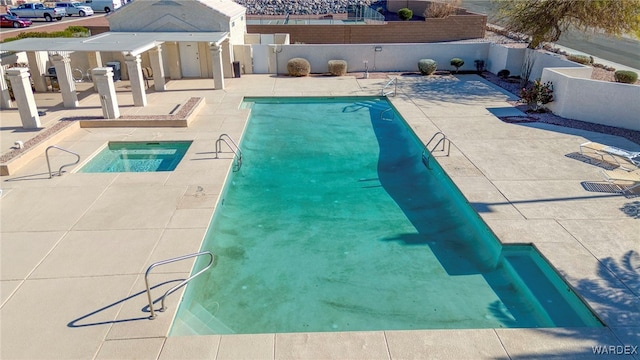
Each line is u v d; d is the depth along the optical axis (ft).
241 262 29.35
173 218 31.22
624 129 49.34
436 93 66.08
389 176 42.65
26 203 33.19
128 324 21.81
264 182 41.01
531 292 25.71
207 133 48.78
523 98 57.31
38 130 48.01
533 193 34.76
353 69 80.07
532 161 40.86
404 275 28.17
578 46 99.14
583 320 23.27
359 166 44.73
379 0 150.10
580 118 52.54
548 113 55.77
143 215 31.60
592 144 40.73
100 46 54.90
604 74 61.67
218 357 19.97
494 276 27.86
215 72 66.64
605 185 35.94
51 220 30.91
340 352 20.26
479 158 41.65
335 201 37.81
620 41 107.04
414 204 37.37
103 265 26.16
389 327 23.63
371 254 30.45
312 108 62.08
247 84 71.15
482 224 31.55
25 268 25.86
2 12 165.78
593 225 30.14
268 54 77.15
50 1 195.52
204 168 39.60
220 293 26.37
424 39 97.19
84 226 30.17
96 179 37.32
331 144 50.19
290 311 24.97
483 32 98.22
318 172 43.29
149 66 75.66
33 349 20.39
